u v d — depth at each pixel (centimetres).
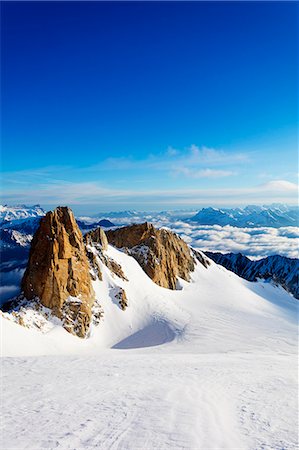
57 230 7619
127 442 1229
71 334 6800
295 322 9962
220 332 7444
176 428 1380
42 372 2711
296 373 2992
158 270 11512
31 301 7069
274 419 1560
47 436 1288
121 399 1830
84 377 2506
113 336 7375
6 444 1219
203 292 11900
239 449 1206
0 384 2231
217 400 1870
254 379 2597
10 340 5197
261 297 13375
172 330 7519
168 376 2648
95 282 8550
